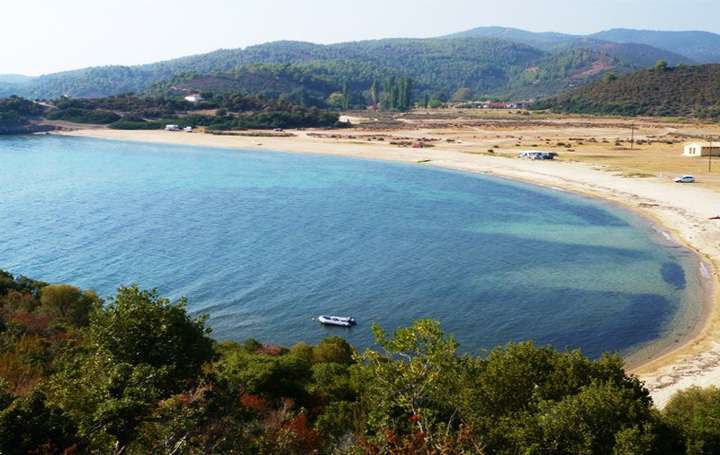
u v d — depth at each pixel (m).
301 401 29.89
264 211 106.62
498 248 82.44
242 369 31.03
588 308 60.28
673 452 21.86
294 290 65.00
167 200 116.62
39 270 71.38
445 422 22.98
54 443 19.34
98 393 19.86
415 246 83.38
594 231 90.69
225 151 196.38
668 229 89.56
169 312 23.69
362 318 57.84
